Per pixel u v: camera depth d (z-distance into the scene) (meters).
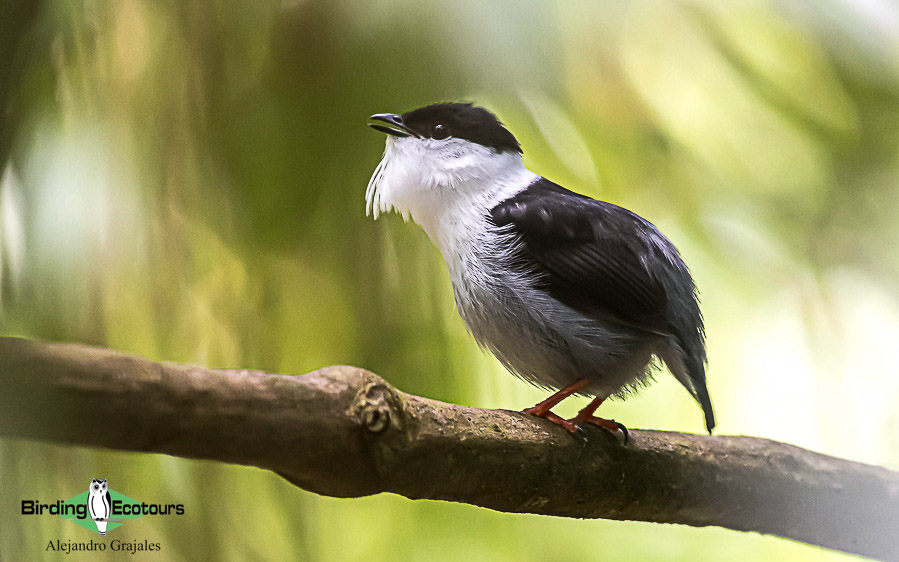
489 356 2.17
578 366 2.14
